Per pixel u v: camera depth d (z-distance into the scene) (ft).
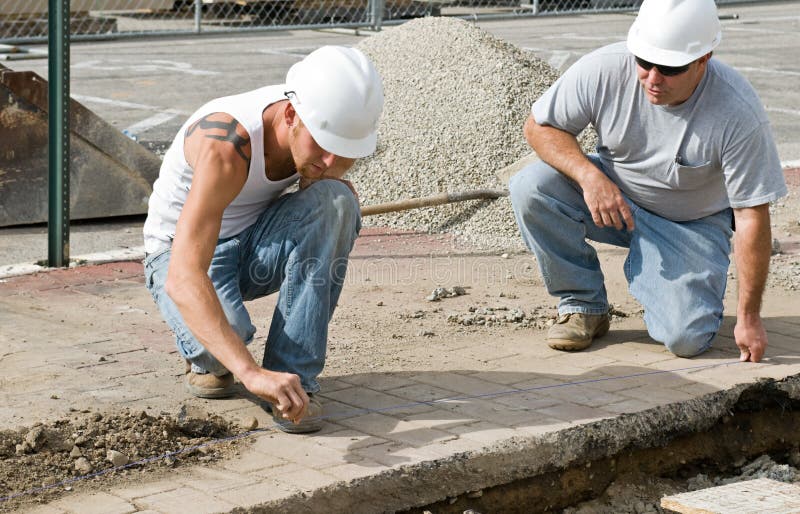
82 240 21.48
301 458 11.45
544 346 15.34
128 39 50.21
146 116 33.53
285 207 12.22
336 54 11.41
